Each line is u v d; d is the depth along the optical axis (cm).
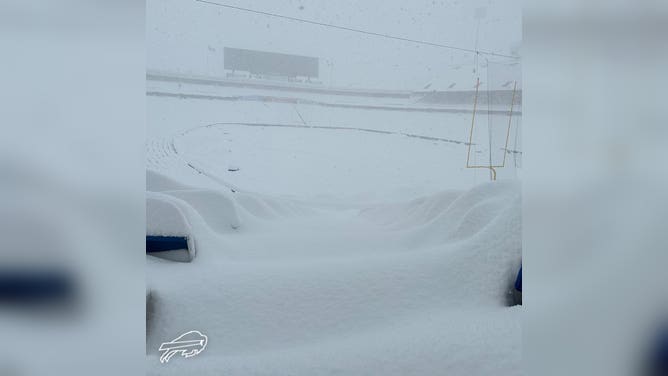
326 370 154
